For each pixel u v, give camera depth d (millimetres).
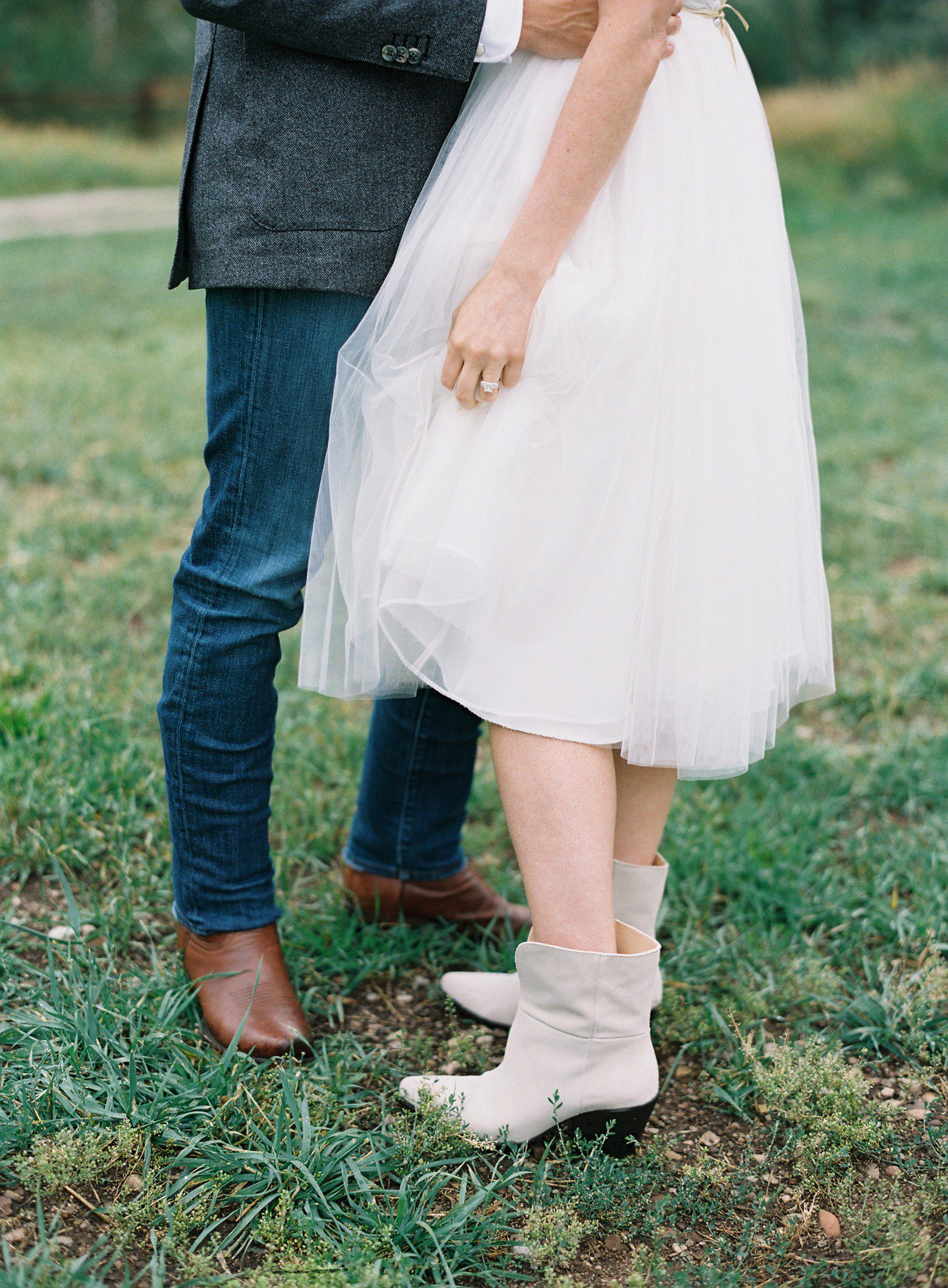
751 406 1376
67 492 3691
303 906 1945
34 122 19750
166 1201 1279
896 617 3127
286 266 1381
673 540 1338
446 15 1316
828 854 2141
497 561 1315
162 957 1771
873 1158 1464
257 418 1445
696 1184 1388
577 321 1308
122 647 2746
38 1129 1355
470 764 1849
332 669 1493
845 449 4414
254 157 1380
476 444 1327
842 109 13453
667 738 1372
